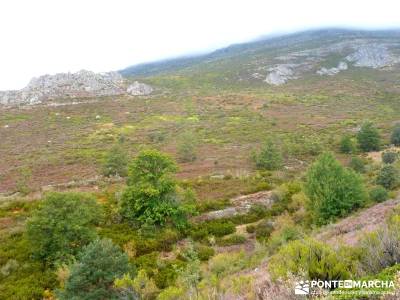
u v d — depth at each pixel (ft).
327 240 43.29
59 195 70.49
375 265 22.58
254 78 617.21
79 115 341.00
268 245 64.69
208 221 87.25
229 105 382.22
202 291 30.30
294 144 208.23
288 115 334.44
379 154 196.24
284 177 127.85
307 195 81.71
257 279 28.12
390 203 62.13
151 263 64.80
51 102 394.73
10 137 263.49
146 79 586.86
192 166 159.94
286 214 87.10
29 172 157.79
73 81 468.75
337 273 22.50
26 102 402.72
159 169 87.86
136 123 305.12
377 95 453.99
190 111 349.20
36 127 295.69
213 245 75.61
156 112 348.18
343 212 74.02
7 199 103.65
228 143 227.20
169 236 77.05
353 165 149.18
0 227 79.41
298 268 22.84
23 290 54.90
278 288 21.21
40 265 63.00
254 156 166.61
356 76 613.52
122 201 85.76
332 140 227.61
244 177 123.24
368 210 63.67
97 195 102.22
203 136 249.55
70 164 179.22
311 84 565.12
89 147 223.71
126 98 426.10
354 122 294.46
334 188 77.15
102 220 82.38
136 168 87.56
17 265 62.80
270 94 454.81
